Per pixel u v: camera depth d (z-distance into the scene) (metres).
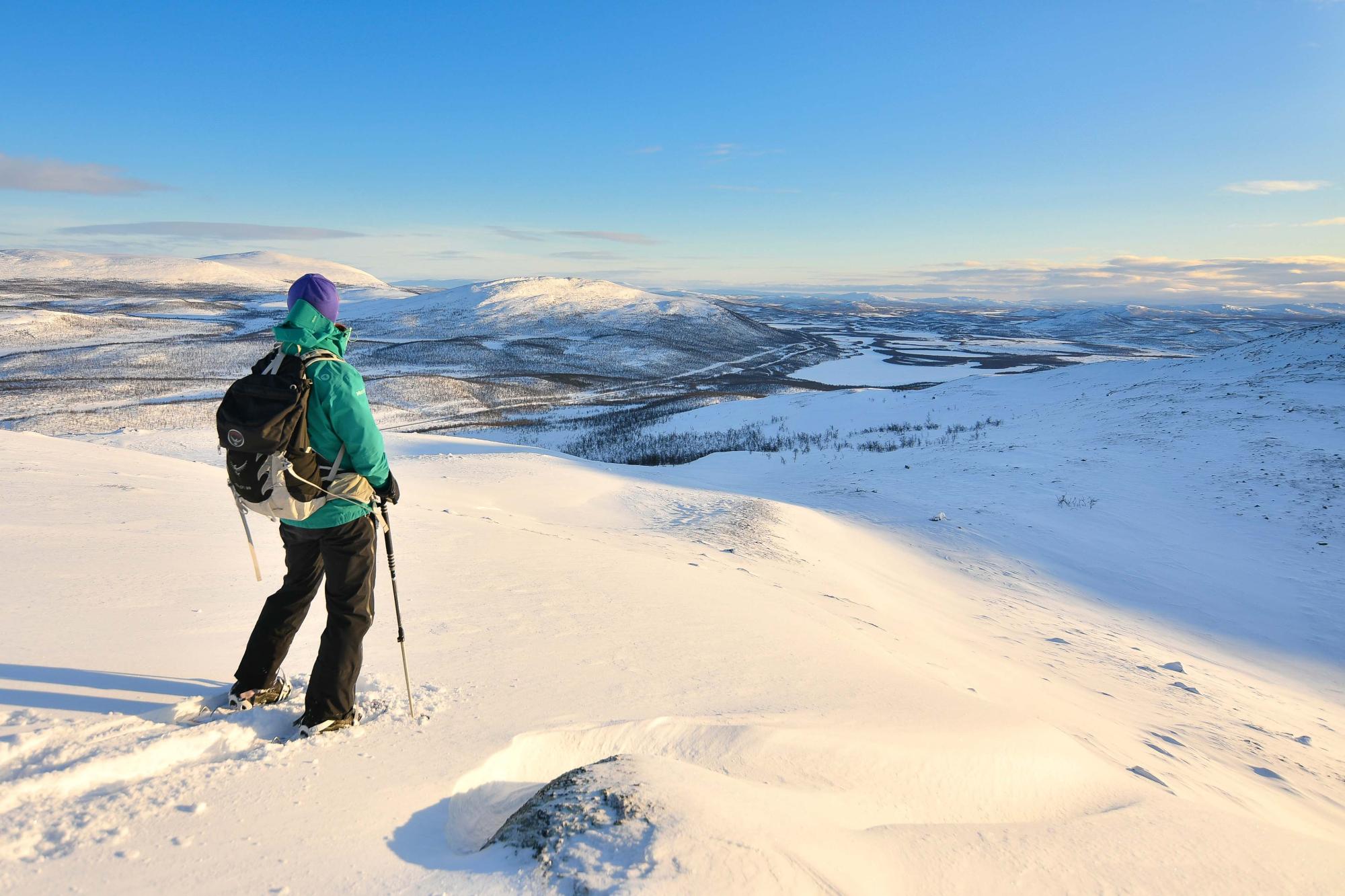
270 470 2.28
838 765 2.89
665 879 1.55
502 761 2.44
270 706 2.57
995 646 11.03
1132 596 17.59
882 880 1.95
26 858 1.61
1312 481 24.70
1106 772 3.81
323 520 2.43
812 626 6.25
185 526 6.00
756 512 18.81
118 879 1.57
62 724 2.17
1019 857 2.34
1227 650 14.66
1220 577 18.98
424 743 2.44
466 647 3.68
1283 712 10.65
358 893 1.57
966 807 2.94
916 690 4.36
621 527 16.67
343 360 2.46
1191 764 5.84
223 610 3.66
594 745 2.71
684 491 22.44
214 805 1.91
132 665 2.79
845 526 20.75
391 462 23.62
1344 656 14.91
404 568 5.62
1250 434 30.27
